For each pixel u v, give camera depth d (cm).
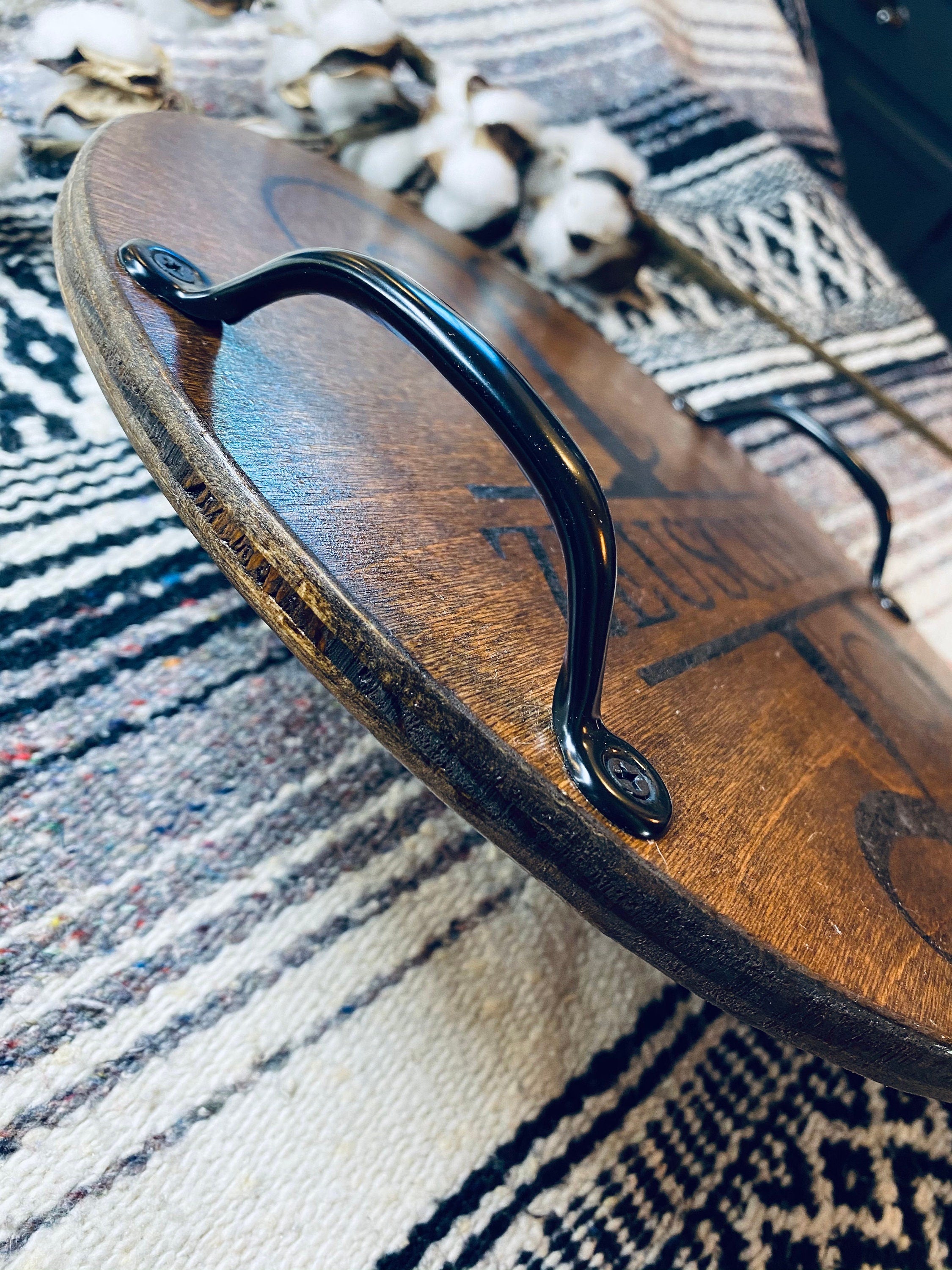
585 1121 27
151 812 26
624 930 17
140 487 31
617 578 25
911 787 26
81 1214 21
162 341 19
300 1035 25
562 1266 25
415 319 17
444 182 39
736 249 66
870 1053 18
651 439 36
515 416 17
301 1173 24
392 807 29
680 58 71
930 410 68
